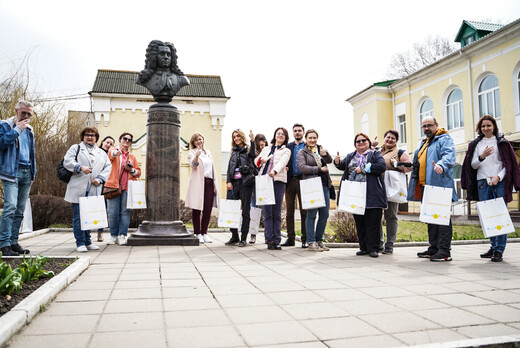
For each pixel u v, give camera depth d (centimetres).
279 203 673
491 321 272
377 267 492
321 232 675
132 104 2328
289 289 366
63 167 613
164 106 740
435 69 2378
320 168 649
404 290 364
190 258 558
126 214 736
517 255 618
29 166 573
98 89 2312
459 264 521
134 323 266
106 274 436
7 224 525
